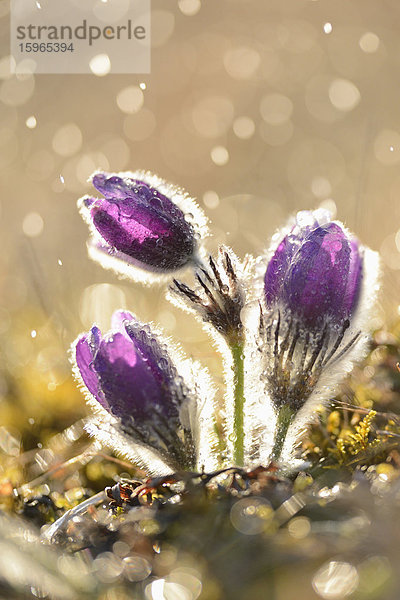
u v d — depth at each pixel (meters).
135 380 0.47
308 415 0.49
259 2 1.35
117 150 1.14
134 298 0.74
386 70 1.18
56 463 0.53
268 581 0.42
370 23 1.28
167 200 0.49
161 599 0.42
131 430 0.47
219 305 0.49
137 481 0.48
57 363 0.61
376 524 0.43
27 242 0.72
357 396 0.52
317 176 0.99
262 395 0.49
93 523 0.46
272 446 0.48
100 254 0.49
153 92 1.23
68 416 0.56
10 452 0.55
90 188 1.03
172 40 1.32
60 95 1.18
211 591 0.42
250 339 0.49
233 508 0.45
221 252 0.49
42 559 0.43
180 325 0.69
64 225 0.91
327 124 1.11
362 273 0.47
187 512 0.45
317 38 1.29
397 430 0.50
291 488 0.46
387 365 0.54
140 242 0.49
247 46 1.31
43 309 0.68
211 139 1.15
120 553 0.44
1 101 1.16
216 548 0.43
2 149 1.10
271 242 0.49
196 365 0.48
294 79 1.22
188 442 0.47
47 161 1.09
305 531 0.43
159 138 1.17
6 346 0.64
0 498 0.50
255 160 1.10
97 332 0.48
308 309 0.47
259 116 1.18
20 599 0.42
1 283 0.75
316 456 0.50
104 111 1.19
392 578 0.41
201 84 1.25
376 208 0.81
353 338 0.48
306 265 0.47
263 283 0.48
